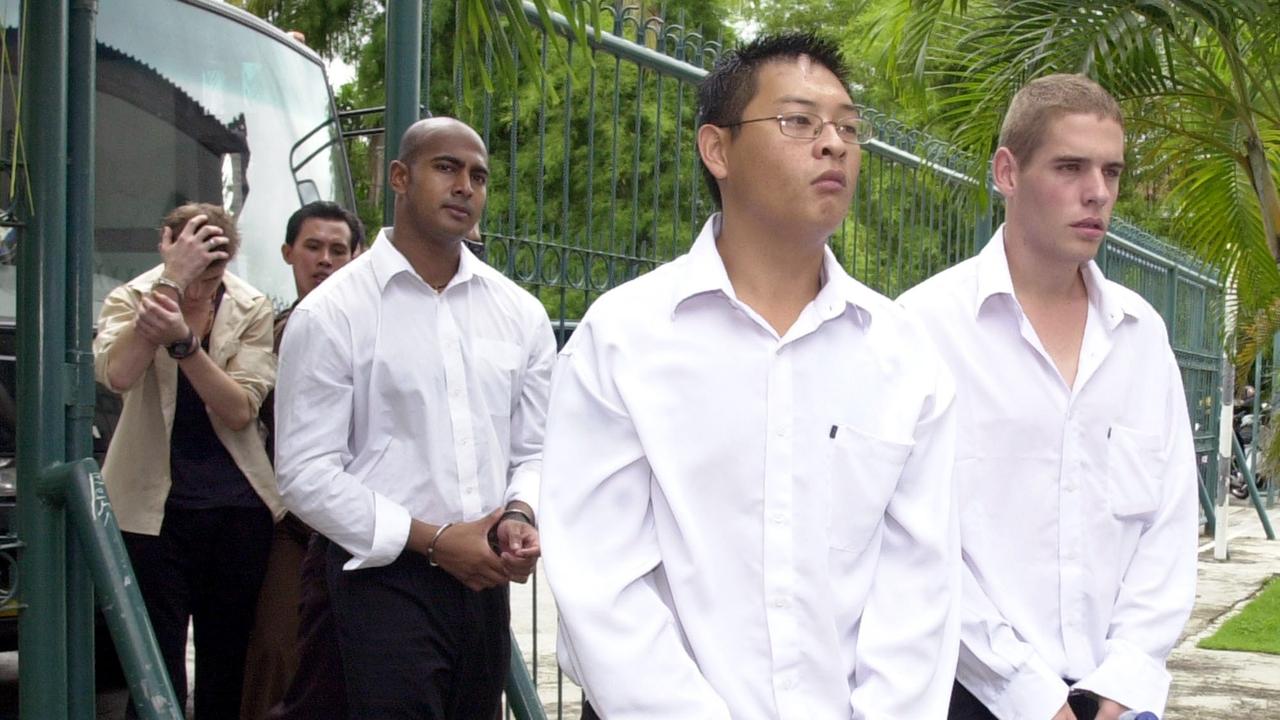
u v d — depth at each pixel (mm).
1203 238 7660
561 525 2197
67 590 3275
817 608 2178
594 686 2121
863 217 5957
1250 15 5738
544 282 4223
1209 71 6078
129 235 4934
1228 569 11422
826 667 2180
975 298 2873
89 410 3270
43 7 3172
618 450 2209
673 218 4848
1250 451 16609
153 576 4012
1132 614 2811
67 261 3246
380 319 3438
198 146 5203
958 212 6930
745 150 2258
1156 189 7719
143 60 5098
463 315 3543
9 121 3297
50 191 3184
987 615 2727
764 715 2160
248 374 4078
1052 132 2779
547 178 4664
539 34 4273
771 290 2287
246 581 4141
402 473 3416
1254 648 7664
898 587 2252
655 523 2215
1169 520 2867
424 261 3516
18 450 3227
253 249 5289
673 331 2232
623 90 4797
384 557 3285
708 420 2205
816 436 2225
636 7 4836
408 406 3424
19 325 3227
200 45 5305
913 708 2184
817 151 2225
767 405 2211
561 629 2252
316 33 14578
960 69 6238
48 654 3213
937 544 2258
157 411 4012
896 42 6344
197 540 4070
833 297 2262
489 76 3768
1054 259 2816
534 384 3695
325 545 3512
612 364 2223
